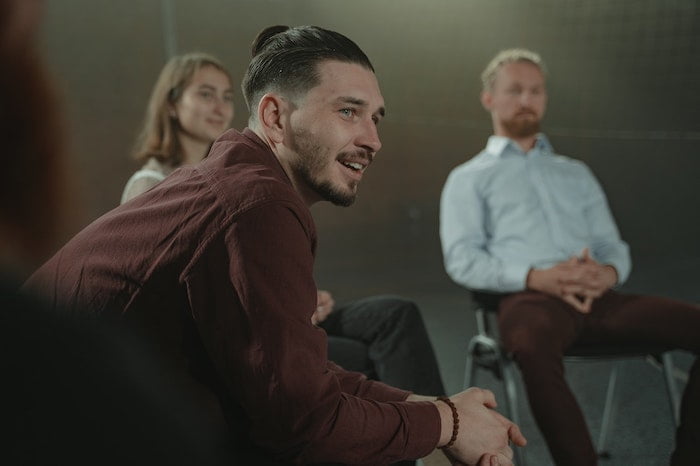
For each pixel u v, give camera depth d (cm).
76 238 84
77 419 30
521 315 172
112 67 566
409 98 726
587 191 212
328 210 631
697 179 782
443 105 736
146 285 78
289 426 78
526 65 208
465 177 207
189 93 175
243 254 75
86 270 81
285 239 77
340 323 158
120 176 556
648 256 530
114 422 31
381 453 86
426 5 723
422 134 721
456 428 94
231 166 83
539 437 202
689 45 797
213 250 76
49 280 82
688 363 269
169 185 84
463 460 96
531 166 207
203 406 81
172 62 179
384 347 150
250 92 94
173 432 35
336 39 92
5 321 29
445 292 411
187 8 609
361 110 92
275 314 75
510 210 204
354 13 697
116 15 567
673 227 657
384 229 636
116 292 79
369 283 447
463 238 200
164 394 36
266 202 77
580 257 204
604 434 192
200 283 77
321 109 90
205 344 79
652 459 185
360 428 84
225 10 630
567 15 783
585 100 820
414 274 471
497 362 175
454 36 739
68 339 31
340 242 586
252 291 75
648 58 809
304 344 78
